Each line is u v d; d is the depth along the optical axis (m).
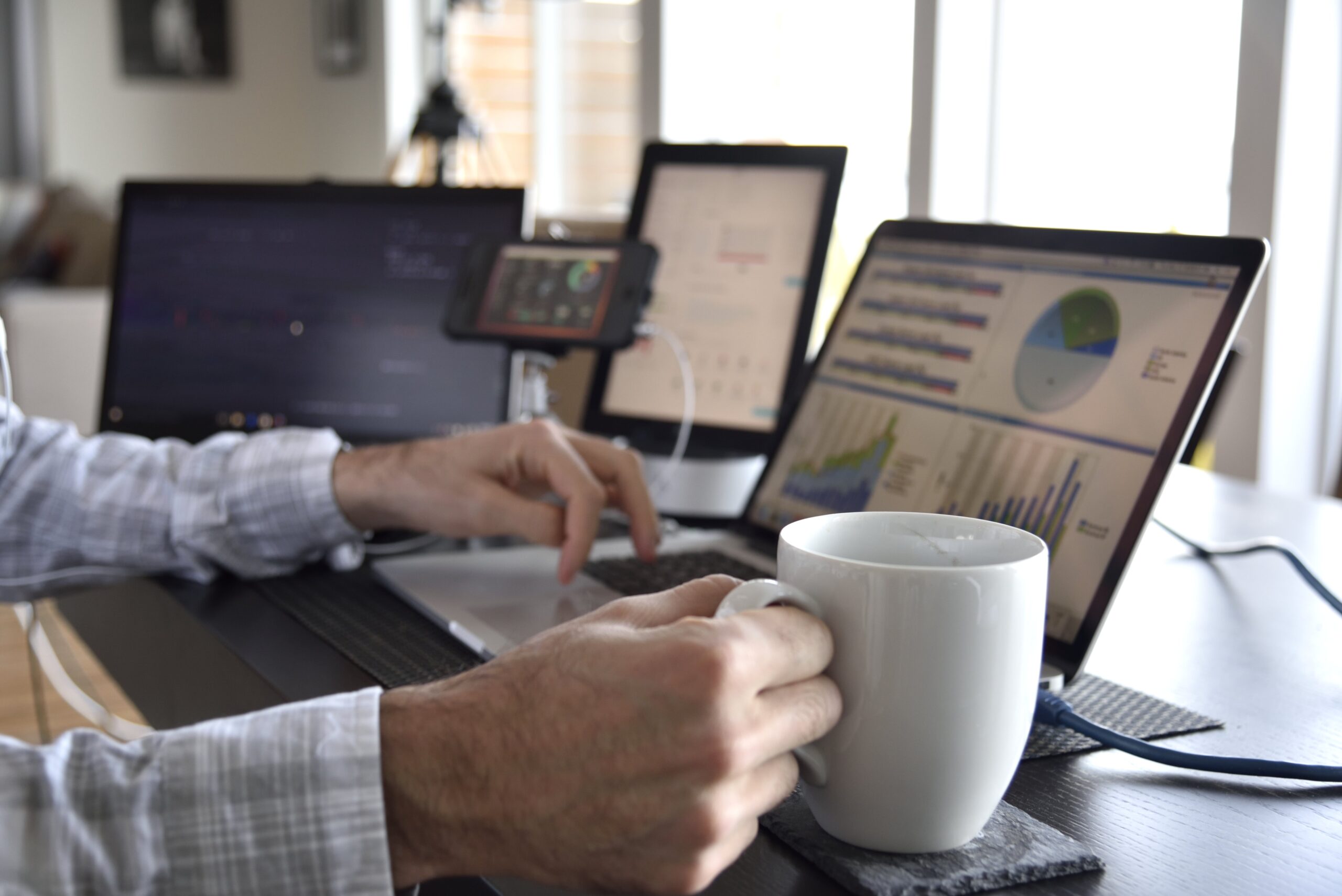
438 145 2.88
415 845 0.45
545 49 4.51
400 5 4.90
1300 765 0.50
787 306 1.18
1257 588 0.85
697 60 3.67
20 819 0.44
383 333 1.19
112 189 6.05
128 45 5.97
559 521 0.83
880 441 0.83
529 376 1.26
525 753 0.42
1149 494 0.63
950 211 2.87
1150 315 0.68
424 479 0.86
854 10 3.20
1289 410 2.12
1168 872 0.43
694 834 0.40
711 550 0.90
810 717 0.41
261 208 1.24
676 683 0.39
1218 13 2.27
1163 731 0.56
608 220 1.62
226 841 0.45
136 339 1.26
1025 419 0.73
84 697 1.77
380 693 0.48
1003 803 0.49
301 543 0.89
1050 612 0.65
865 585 0.41
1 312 3.22
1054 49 2.74
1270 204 2.04
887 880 0.42
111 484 0.90
